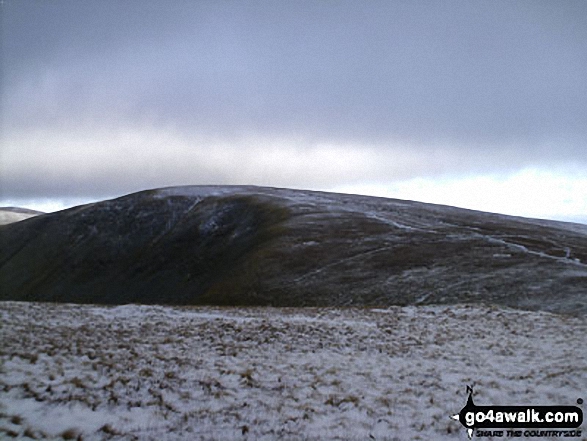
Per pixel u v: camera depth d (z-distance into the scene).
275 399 13.00
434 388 14.86
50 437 9.86
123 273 101.69
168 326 23.56
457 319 27.86
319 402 13.02
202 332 22.02
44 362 14.63
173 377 14.09
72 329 21.20
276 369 15.91
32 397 11.69
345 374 15.93
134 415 11.22
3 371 13.33
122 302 87.62
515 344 21.44
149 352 17.14
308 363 17.19
